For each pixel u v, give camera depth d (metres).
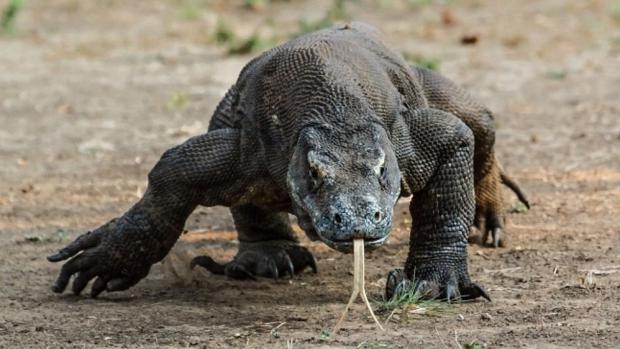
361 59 14.12
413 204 14.43
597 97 27.14
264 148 13.63
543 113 25.78
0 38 34.28
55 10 37.94
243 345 12.40
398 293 13.70
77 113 26.45
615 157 21.97
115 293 14.94
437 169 14.23
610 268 15.27
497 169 17.16
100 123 25.61
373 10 38.00
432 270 14.12
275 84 13.73
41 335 12.98
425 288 13.84
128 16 37.19
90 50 32.84
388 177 12.57
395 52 15.44
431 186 14.23
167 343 12.56
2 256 16.81
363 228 11.89
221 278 15.64
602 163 21.59
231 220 18.83
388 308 13.57
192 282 15.33
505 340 12.31
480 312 13.48
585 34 34.12
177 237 14.36
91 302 14.48
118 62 31.53
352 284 15.14
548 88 28.22
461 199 14.23
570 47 32.59
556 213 18.44
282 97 13.55
